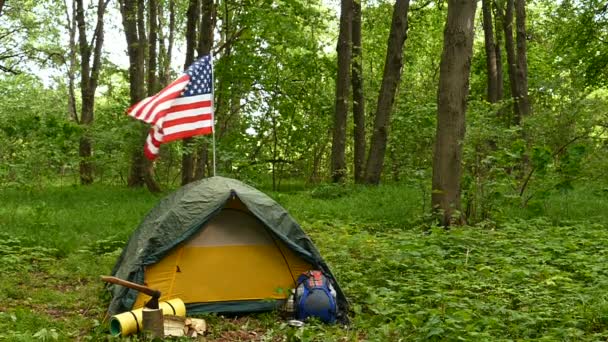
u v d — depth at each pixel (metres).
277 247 7.91
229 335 7.11
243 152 20.11
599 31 22.69
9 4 27.83
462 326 6.48
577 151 14.41
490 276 8.53
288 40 19.52
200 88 9.51
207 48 17.91
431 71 33.94
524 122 16.92
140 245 7.71
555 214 13.84
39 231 12.01
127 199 17.02
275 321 7.52
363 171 21.16
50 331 6.55
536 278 8.66
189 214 7.64
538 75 27.17
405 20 20.06
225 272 7.74
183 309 7.34
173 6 30.39
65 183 23.31
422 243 10.44
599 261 9.23
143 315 6.61
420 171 14.16
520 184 14.81
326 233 11.75
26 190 18.39
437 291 7.82
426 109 21.44
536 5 30.44
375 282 8.70
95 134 19.36
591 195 16.08
